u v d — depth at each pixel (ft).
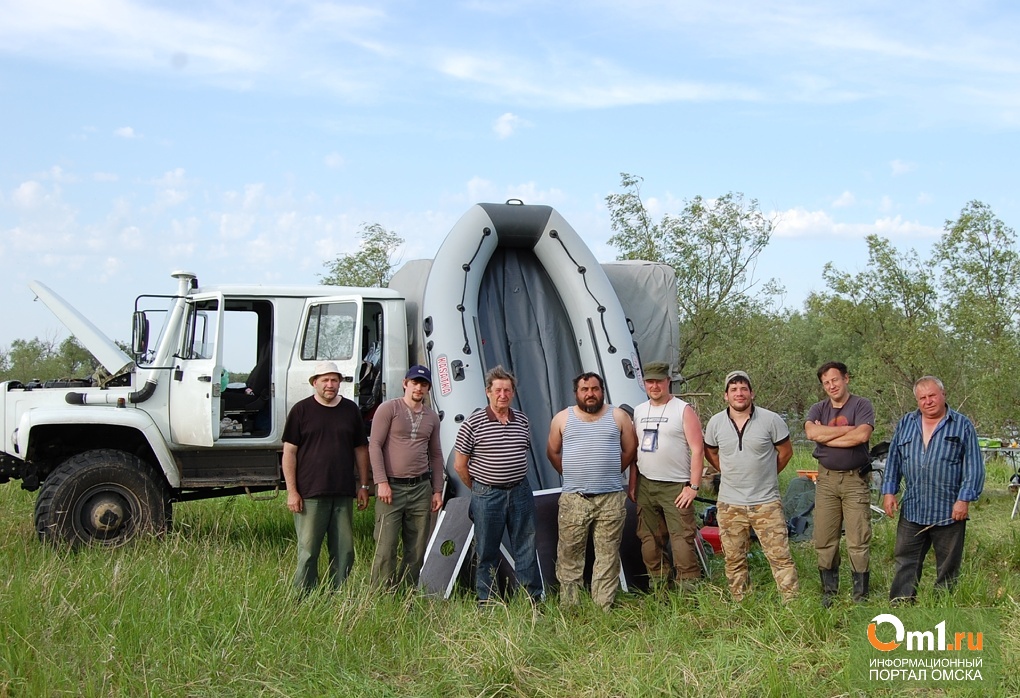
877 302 56.85
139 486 25.86
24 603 17.93
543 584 21.01
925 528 19.79
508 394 20.27
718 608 19.42
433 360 24.49
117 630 16.96
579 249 26.27
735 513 20.35
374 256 58.95
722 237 51.78
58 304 27.35
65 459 27.50
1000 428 43.93
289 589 19.69
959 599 18.97
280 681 15.60
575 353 26.30
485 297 26.35
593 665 16.40
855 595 20.42
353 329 26.68
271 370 26.91
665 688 15.35
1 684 14.85
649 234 52.31
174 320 26.78
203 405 25.63
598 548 20.40
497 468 20.22
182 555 23.62
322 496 20.31
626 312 29.30
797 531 27.99
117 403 26.18
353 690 15.38
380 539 20.74
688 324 51.96
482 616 19.03
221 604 18.53
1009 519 30.94
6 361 78.64
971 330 47.96
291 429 20.51
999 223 53.26
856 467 20.45
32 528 27.81
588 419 20.76
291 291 27.27
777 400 53.72
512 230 26.13
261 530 28.86
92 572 20.51
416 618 19.02
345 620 17.93
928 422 19.84
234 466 27.12
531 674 16.12
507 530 21.56
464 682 15.70
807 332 91.45
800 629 17.74
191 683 15.44
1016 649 16.63
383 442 20.89
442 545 21.71
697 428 21.11
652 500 21.53
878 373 54.49
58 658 15.98
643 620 19.51
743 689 15.26
